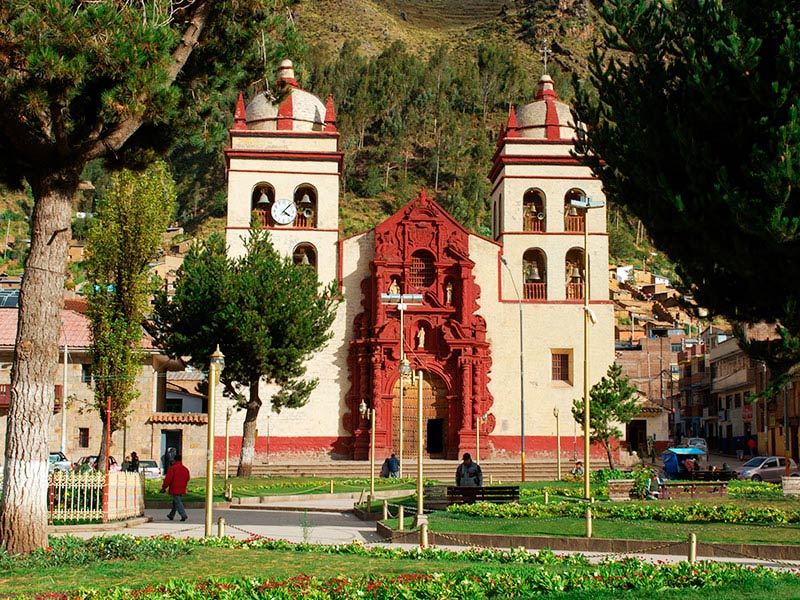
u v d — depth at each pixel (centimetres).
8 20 1781
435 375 6088
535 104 6372
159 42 1914
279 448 5869
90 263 4738
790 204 1947
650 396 11088
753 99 1994
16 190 2225
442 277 6084
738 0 2078
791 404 7169
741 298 2192
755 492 3875
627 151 2173
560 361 6147
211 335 4766
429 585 1639
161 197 4797
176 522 3080
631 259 18100
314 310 4988
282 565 1917
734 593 1606
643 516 2875
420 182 18700
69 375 5675
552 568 1930
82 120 2047
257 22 2316
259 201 6031
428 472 5578
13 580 1695
